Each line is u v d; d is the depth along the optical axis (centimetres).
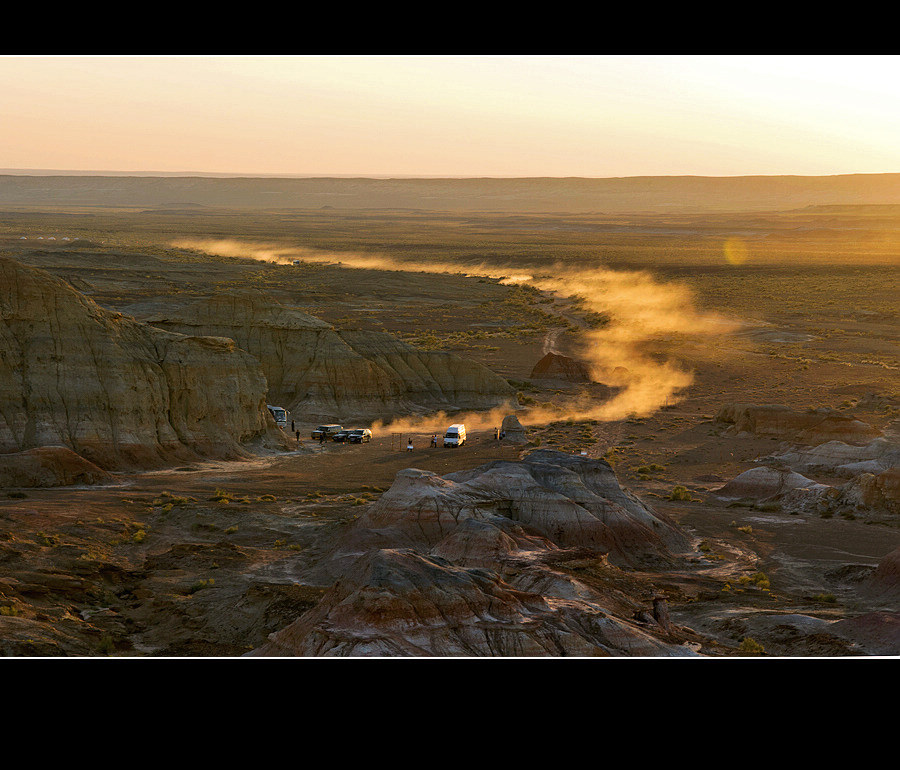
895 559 3697
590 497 4409
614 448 7150
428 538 3891
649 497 5531
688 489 5850
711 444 7306
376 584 2564
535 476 4584
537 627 2533
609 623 2652
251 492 5200
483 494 4331
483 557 3450
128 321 6581
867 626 2902
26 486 5019
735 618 3152
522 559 3438
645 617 3062
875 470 5897
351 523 4197
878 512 5078
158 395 6159
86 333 6094
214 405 6506
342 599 2677
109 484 5272
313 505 4884
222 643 2841
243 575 3572
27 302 6003
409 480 4197
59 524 4131
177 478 5553
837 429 7112
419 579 2628
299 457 6525
